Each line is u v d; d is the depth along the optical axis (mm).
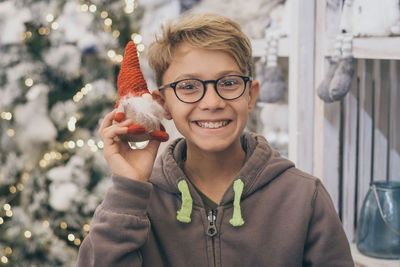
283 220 897
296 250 878
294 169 958
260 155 928
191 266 888
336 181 1424
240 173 906
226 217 899
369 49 1161
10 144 2186
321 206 903
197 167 930
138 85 865
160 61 880
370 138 1462
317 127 1416
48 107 2168
